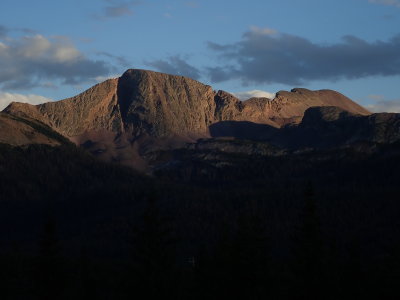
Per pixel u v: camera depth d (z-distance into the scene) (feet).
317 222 364.79
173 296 351.05
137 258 345.72
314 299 355.56
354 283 385.70
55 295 369.30
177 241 354.13
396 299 378.73
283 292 377.91
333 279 372.79
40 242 370.32
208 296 377.50
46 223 372.99
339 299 376.89
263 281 363.35
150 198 358.23
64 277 373.81
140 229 358.64
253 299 359.66
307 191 371.56
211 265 387.34
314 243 361.10
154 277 340.18
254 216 384.68
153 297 339.16
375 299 381.19
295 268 361.30
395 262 395.96
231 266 362.33
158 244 345.92
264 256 371.76
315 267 358.43
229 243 394.73
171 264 348.18
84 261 494.18
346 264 396.98
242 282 357.20
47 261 367.66
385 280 384.88
